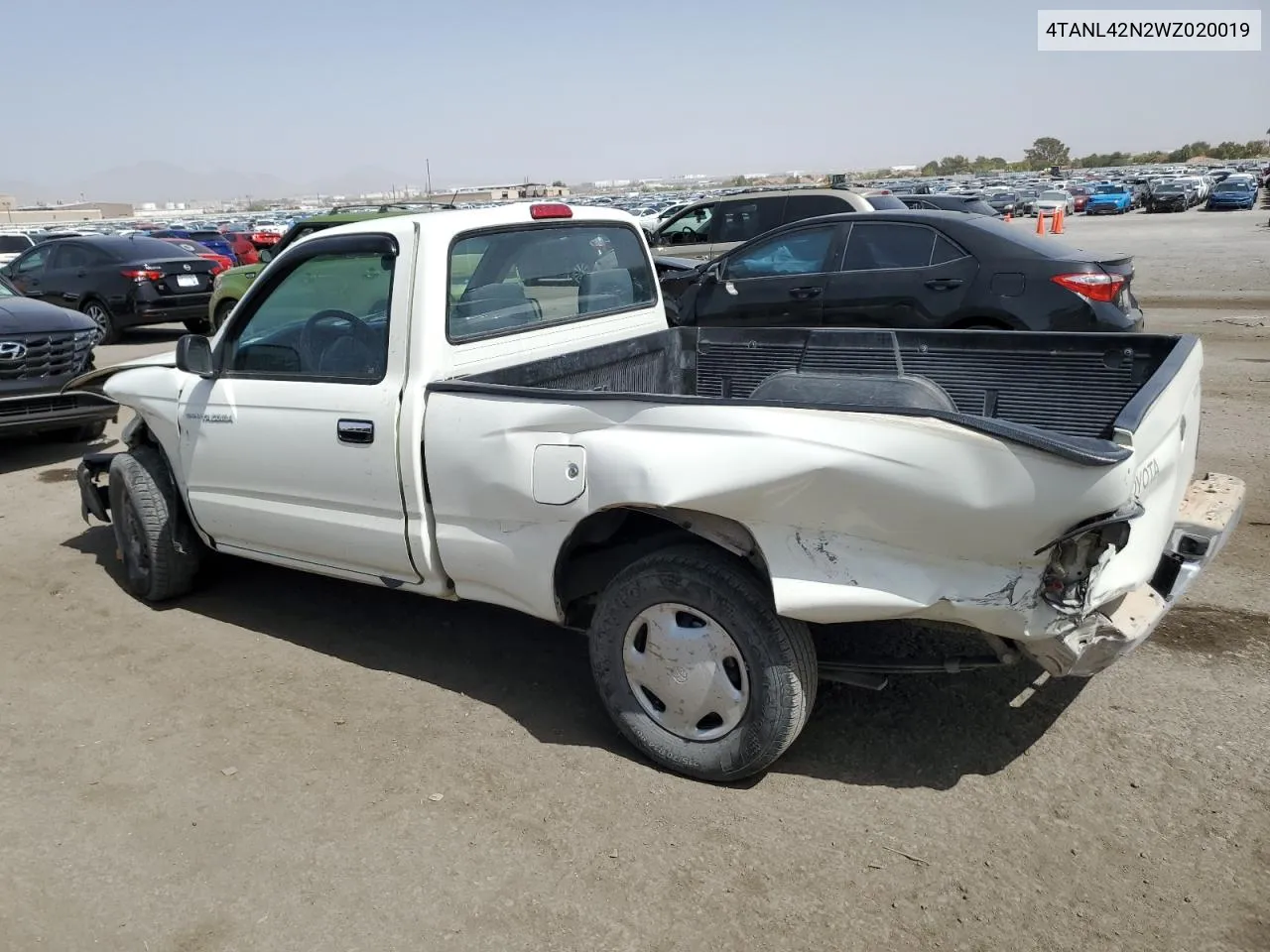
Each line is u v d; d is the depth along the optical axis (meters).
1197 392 3.67
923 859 2.86
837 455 2.73
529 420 3.30
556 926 2.65
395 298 3.67
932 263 7.70
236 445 4.22
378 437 3.70
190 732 3.72
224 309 13.41
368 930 2.66
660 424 3.03
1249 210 48.72
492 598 3.67
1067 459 2.48
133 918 2.73
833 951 2.53
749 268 8.69
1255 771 3.21
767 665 3.02
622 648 3.32
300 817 3.16
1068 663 2.80
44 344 7.52
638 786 3.26
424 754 3.51
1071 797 3.11
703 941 2.57
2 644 4.57
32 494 7.14
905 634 4.11
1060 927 2.57
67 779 3.42
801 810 3.10
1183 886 2.70
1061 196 53.47
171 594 4.97
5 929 2.70
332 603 4.93
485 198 34.78
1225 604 4.48
